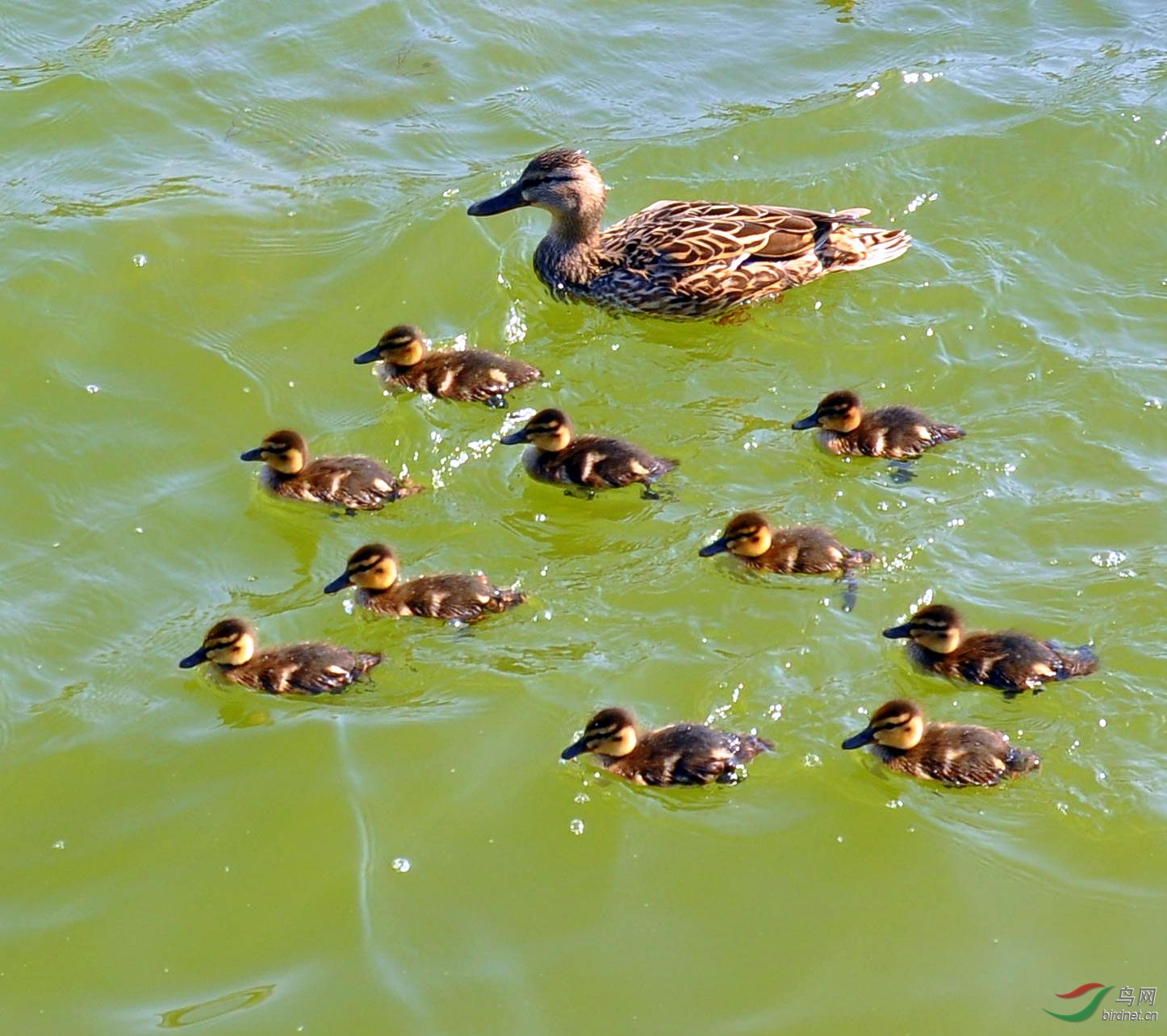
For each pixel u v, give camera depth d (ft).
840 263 41.65
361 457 35.22
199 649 31.12
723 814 28.02
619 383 38.73
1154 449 36.09
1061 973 25.29
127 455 35.60
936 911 26.30
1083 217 43.75
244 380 37.78
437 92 48.83
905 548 33.30
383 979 25.13
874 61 50.47
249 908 26.30
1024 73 49.62
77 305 39.32
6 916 26.20
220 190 43.88
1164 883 26.63
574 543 33.88
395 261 41.78
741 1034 24.36
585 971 25.31
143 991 25.05
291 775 28.50
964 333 39.73
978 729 28.68
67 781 28.50
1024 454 35.76
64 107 46.70
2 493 34.40
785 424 37.14
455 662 30.83
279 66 49.34
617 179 45.70
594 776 28.50
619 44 51.49
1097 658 30.60
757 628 31.58
